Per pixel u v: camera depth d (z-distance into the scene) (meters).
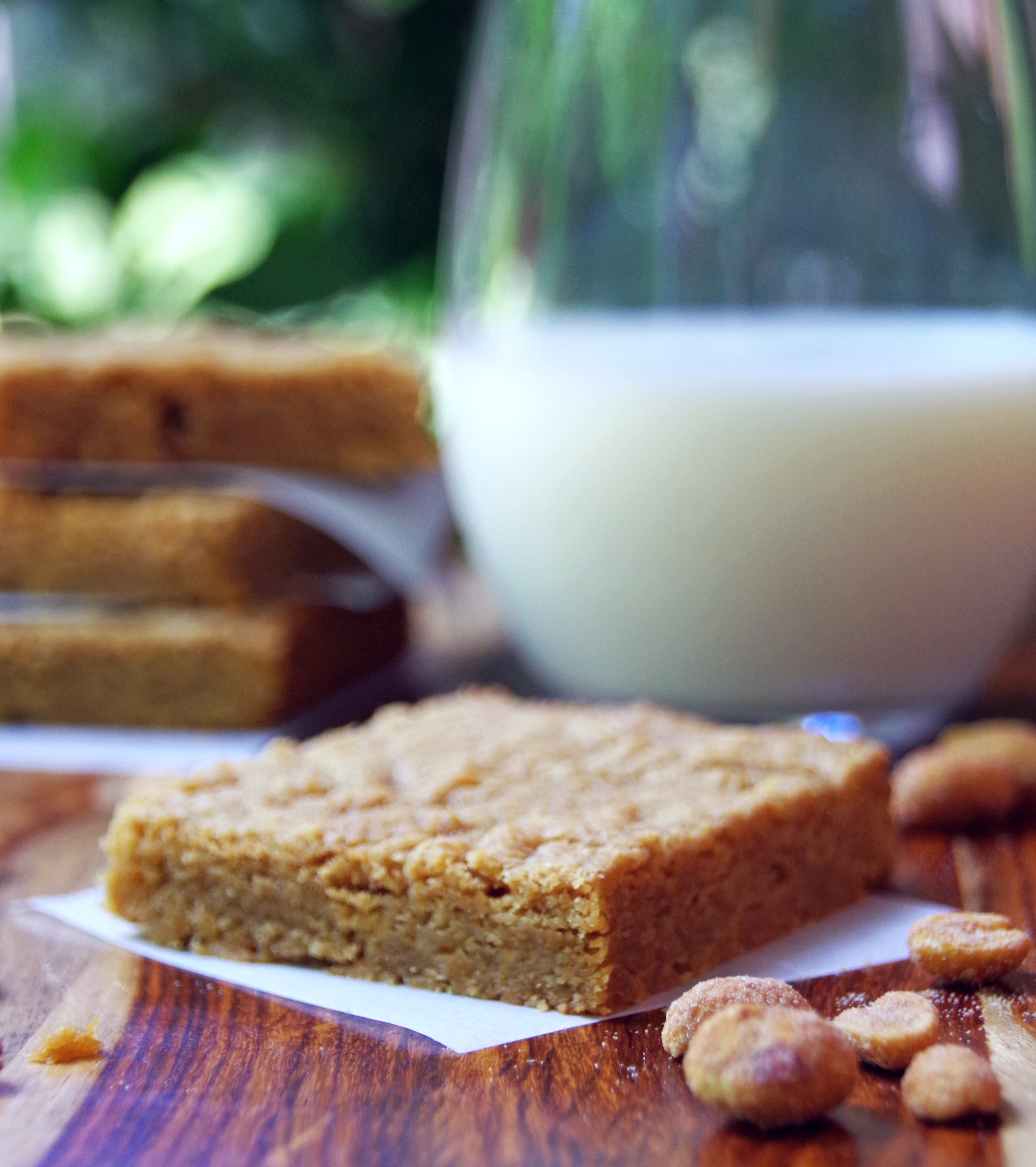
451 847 0.34
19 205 0.83
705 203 0.45
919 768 0.40
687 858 0.34
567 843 0.34
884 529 0.41
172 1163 0.30
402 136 0.82
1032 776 0.40
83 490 0.48
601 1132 0.31
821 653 0.42
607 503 0.42
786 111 0.44
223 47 0.82
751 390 0.41
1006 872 0.38
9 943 0.36
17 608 0.47
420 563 0.49
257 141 0.86
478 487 0.44
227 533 0.46
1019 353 0.42
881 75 0.44
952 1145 0.30
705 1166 0.30
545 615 0.44
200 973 0.35
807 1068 0.31
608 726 0.39
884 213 0.44
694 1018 0.32
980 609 0.43
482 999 0.34
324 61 0.82
